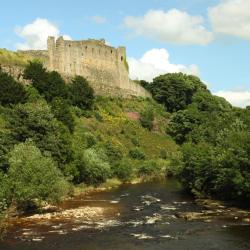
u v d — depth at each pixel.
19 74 112.94
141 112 144.00
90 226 52.06
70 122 98.75
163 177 106.94
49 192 58.66
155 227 51.66
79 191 79.88
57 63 133.75
